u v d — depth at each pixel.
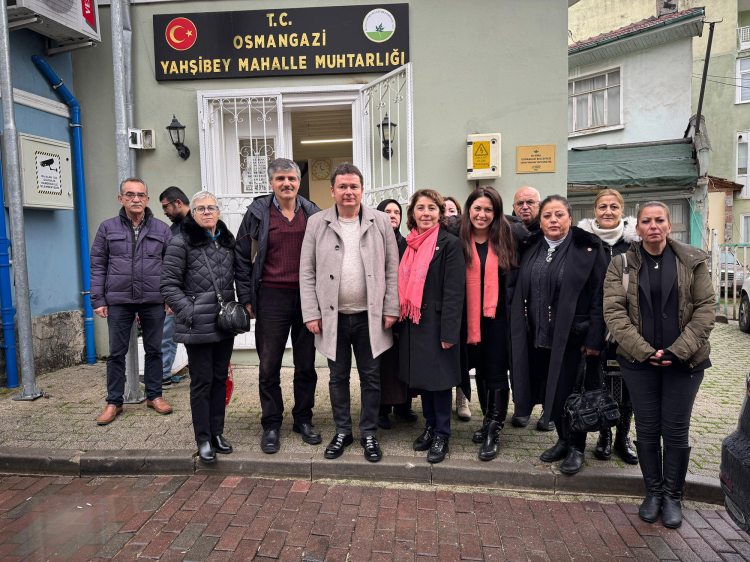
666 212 2.57
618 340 2.65
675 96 13.43
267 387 3.31
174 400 4.34
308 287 3.20
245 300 3.33
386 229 3.27
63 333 5.29
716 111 16.84
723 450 2.19
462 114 5.27
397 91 5.04
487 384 3.30
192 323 3.04
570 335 2.98
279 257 3.28
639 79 14.02
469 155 5.15
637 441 2.75
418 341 3.14
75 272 5.49
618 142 14.57
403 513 2.74
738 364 5.91
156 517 2.69
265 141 5.34
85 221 5.49
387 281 3.25
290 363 5.41
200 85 5.39
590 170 11.52
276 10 5.25
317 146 10.44
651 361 2.57
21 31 4.85
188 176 5.46
